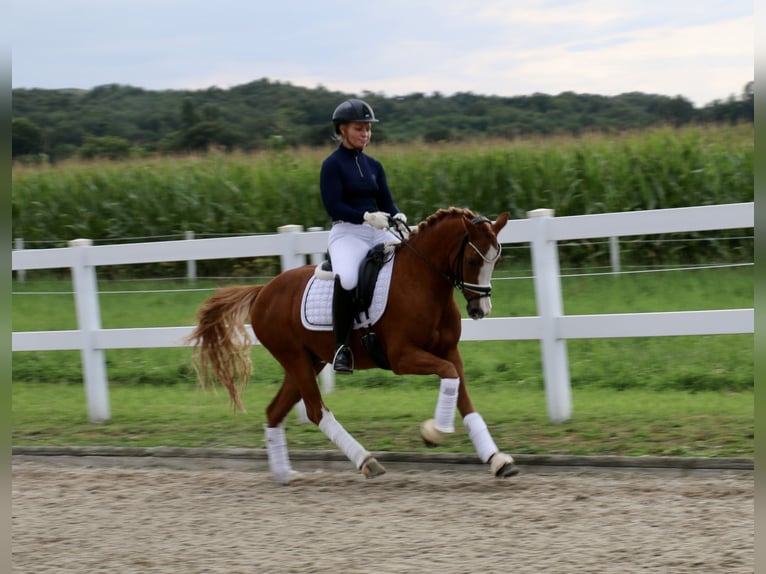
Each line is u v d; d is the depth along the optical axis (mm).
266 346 7613
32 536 6156
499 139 21344
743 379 9570
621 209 18781
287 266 9367
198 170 22625
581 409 8914
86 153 32844
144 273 20609
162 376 12242
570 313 12820
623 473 6859
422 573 5023
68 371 12945
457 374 6727
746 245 15930
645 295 13312
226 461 8047
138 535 6098
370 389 10664
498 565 5078
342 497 6781
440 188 20266
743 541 5203
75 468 8211
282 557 5457
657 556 5062
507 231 8352
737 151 18734
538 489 6578
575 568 4957
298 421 9250
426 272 6891
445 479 7098
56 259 9992
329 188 7176
